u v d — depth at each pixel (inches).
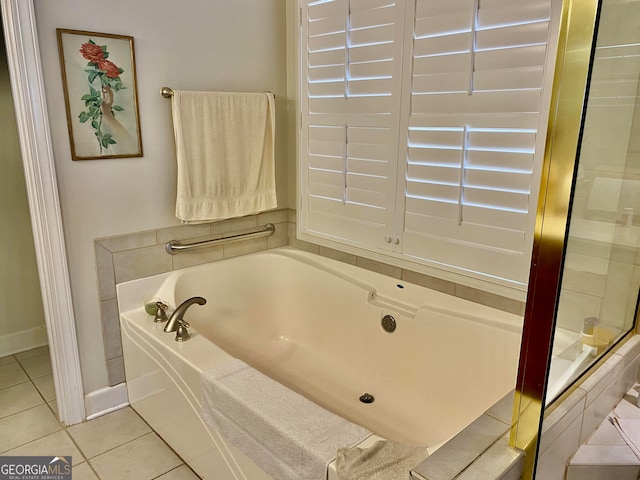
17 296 122.2
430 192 89.6
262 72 110.6
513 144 76.9
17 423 96.6
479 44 77.8
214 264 109.9
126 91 91.5
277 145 117.1
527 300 45.8
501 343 80.0
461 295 89.7
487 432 52.9
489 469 47.6
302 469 57.1
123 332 97.3
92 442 91.4
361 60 96.0
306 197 115.7
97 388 98.7
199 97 98.0
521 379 47.8
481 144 80.7
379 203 99.3
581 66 38.7
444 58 82.4
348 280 104.4
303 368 107.3
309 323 113.7
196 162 100.0
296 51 110.3
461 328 84.8
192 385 76.3
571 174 40.6
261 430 62.6
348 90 99.7
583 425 54.7
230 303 112.6
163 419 89.0
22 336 124.6
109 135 90.9
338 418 61.4
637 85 47.2
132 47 90.6
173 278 102.8
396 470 51.6
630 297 60.5
